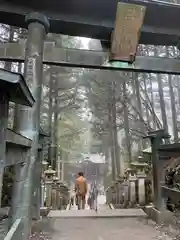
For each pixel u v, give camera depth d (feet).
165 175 14.80
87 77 40.47
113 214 15.01
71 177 77.41
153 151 14.08
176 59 11.69
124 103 39.96
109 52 10.98
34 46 9.61
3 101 5.10
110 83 40.50
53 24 10.87
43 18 9.95
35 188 13.12
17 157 7.05
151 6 10.35
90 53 10.85
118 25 9.88
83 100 46.09
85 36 11.67
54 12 10.46
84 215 14.92
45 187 19.24
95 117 53.98
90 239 10.59
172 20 11.25
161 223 12.75
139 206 19.06
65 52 10.58
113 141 51.21
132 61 11.05
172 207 13.85
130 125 46.50
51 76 37.17
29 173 8.29
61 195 28.27
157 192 13.44
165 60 11.59
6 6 10.11
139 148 44.78
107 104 42.86
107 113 45.03
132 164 22.47
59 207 25.50
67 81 40.98
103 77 38.52
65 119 52.95
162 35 11.84
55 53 10.42
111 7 10.55
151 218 13.99
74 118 60.18
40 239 10.41
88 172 80.79
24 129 8.75
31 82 9.20
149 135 13.82
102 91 41.70
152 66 11.39
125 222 13.39
